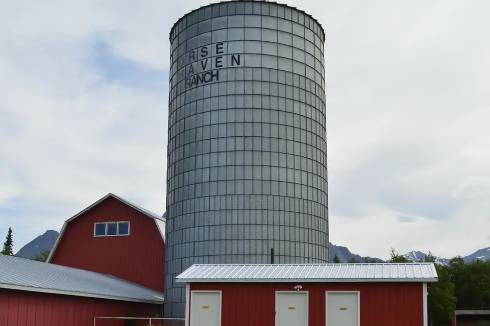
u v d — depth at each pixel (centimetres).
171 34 5338
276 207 4709
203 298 3281
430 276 3038
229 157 4738
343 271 3241
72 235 6216
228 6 4934
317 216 4922
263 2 4934
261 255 4638
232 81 4819
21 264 3925
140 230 5981
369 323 3066
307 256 4778
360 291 3105
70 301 3725
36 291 3334
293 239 4728
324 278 3136
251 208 4681
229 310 3238
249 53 4847
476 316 7644
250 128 4759
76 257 6141
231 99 4797
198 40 4981
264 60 4853
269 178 4728
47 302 3488
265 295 3216
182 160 4925
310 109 4984
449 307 7481
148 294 5184
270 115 4797
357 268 3284
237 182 4703
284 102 4850
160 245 5872
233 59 4844
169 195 5088
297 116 4891
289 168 4791
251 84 4806
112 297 4200
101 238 6103
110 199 6153
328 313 3123
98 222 6153
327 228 5097
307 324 3139
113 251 6028
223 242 4662
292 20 4991
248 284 3244
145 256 5903
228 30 4897
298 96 4919
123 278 5916
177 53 5156
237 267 3472
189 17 5066
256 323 3200
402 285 3069
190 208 4809
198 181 4800
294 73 4925
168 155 5203
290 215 4744
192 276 3284
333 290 3139
